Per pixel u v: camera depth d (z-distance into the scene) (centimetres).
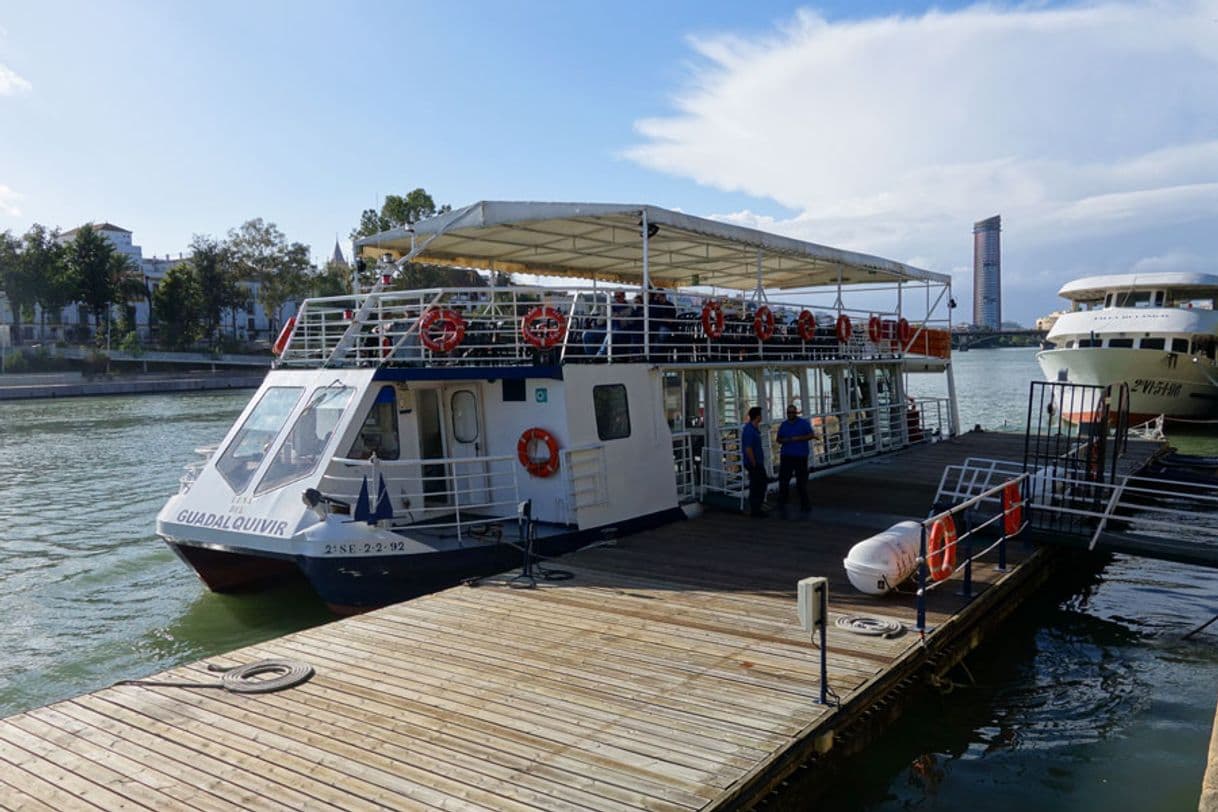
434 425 1249
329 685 712
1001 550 1080
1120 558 1519
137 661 1054
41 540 1705
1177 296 3603
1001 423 3853
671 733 620
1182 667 995
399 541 1034
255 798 543
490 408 1239
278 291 10462
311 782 561
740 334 1497
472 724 639
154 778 568
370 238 1498
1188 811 686
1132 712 870
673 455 1384
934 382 7612
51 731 637
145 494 2247
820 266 2033
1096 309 3725
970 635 944
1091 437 1312
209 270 9906
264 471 1105
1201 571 1439
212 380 7644
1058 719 851
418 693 695
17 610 1250
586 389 1212
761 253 1709
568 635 824
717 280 2341
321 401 1140
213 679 729
